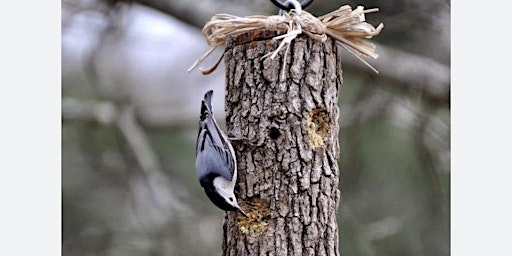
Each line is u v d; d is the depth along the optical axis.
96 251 14.34
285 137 7.43
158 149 15.24
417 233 13.66
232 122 7.63
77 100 14.90
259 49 7.52
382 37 13.34
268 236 7.42
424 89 13.12
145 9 14.10
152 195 14.23
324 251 7.45
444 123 13.70
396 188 13.77
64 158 14.85
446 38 13.20
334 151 7.60
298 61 7.46
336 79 7.70
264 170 7.45
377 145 13.79
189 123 15.00
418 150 13.53
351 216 13.12
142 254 14.02
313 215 7.43
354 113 13.61
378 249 13.51
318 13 12.42
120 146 14.62
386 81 13.12
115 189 14.80
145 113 15.02
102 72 14.55
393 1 13.00
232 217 7.59
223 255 7.70
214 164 7.39
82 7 14.09
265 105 7.47
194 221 14.10
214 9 13.38
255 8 13.16
